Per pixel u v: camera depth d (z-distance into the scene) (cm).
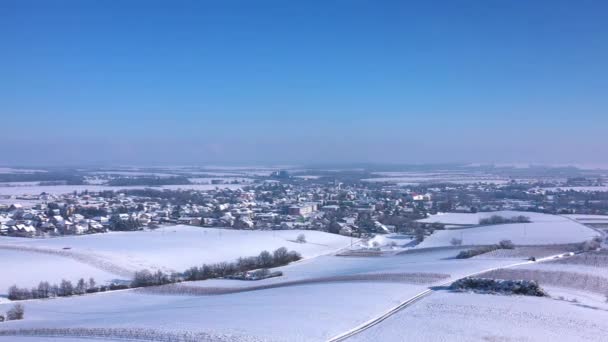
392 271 11012
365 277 10350
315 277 11725
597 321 6838
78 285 11294
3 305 9938
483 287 8600
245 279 12575
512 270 10369
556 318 6869
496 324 6569
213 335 5884
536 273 10044
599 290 8962
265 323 6469
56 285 11300
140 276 12362
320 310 7225
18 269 12750
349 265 14362
